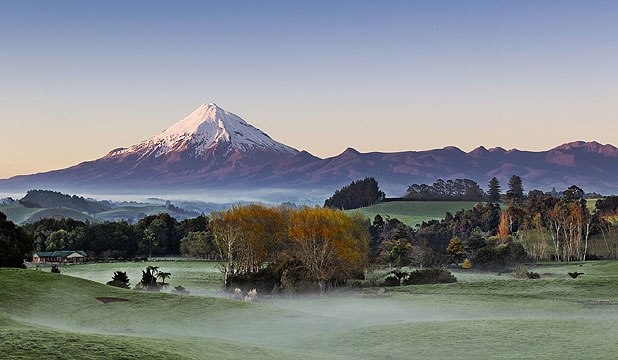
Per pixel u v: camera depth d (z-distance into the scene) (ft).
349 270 312.09
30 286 184.75
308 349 123.75
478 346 116.26
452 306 202.59
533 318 152.87
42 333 96.12
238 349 110.83
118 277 269.44
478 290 249.96
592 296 217.56
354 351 119.03
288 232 331.77
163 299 190.49
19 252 275.80
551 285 246.88
